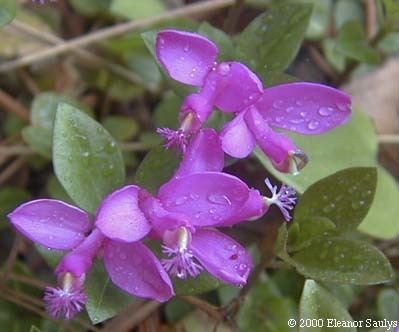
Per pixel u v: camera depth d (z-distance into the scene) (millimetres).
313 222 123
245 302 146
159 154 123
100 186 121
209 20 184
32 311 146
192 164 110
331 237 123
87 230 110
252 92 114
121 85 178
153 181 123
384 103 181
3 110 175
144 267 108
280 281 153
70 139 119
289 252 125
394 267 160
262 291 151
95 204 120
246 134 116
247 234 164
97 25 185
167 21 172
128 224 106
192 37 112
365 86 181
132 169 167
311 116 119
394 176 177
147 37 130
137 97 178
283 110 119
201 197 108
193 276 113
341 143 155
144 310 146
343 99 117
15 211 105
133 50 175
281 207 115
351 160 154
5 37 173
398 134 180
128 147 167
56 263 126
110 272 109
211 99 115
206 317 148
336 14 184
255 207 110
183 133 114
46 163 171
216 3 177
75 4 179
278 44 136
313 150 151
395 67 182
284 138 116
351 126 158
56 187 153
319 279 120
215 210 108
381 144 176
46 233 108
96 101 180
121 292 117
